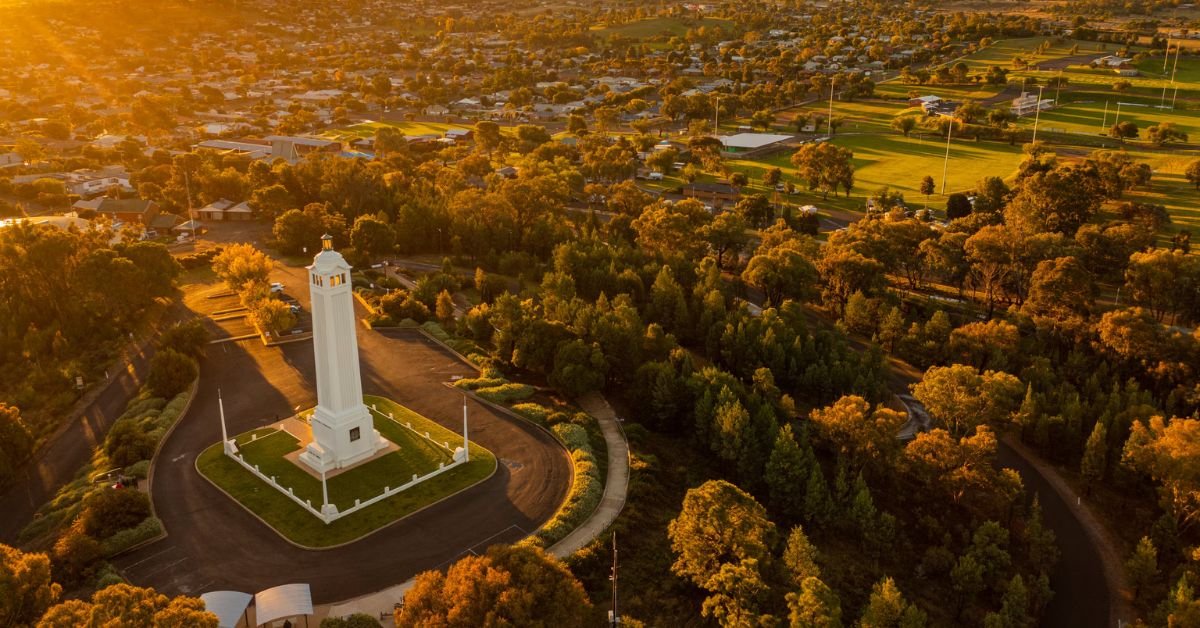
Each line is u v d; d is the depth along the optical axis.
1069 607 99.06
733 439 114.12
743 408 122.12
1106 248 198.00
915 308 181.88
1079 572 105.00
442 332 158.62
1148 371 142.50
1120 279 199.00
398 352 151.38
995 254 180.50
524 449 118.81
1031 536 103.06
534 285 191.00
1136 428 114.50
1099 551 108.88
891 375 155.12
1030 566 103.69
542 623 71.56
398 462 114.12
